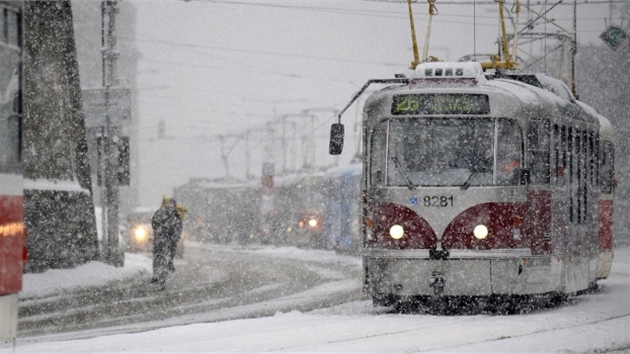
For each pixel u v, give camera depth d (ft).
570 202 180.86
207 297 216.95
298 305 191.42
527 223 159.12
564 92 191.31
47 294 219.82
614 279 256.73
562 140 176.96
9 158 97.09
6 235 95.81
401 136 161.38
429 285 157.07
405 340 118.01
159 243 247.09
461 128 160.15
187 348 110.73
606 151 218.18
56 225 247.50
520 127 160.15
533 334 126.52
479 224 156.87
